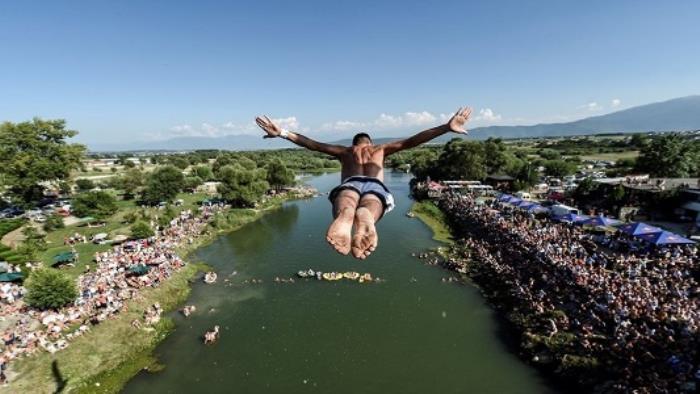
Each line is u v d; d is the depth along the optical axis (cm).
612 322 2991
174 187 9700
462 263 5091
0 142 8244
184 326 3719
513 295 3944
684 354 2456
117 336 3394
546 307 3534
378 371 2978
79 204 7662
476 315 3800
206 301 4269
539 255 4319
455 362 3062
